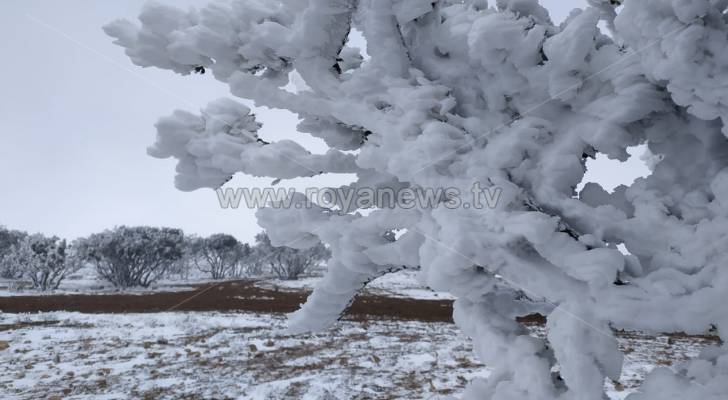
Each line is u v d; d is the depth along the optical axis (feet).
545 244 4.12
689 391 3.75
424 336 29.76
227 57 5.85
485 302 4.90
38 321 36.70
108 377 19.61
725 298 3.51
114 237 80.94
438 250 4.62
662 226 4.07
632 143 4.44
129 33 5.85
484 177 4.57
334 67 5.87
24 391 17.78
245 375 19.86
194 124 5.95
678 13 3.41
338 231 5.45
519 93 4.75
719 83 3.42
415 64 5.52
